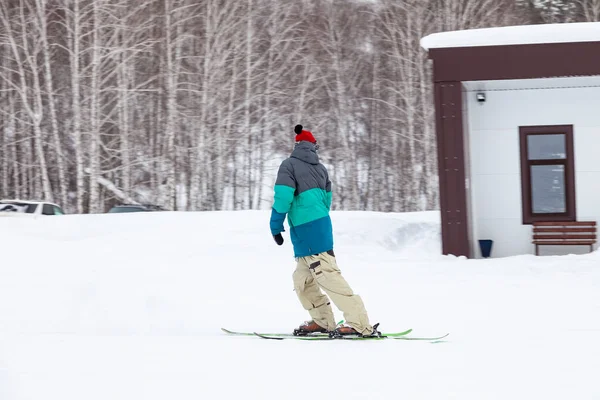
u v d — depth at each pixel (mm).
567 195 20562
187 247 19031
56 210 32438
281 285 13367
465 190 19000
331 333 8148
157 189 51781
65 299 10906
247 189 56188
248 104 47781
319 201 8328
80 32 44438
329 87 57000
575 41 18359
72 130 52656
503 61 18719
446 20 53031
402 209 56062
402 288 12805
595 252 17766
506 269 15461
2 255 16406
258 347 7324
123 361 6512
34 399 5199
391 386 5531
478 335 8266
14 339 7699
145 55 50875
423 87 51406
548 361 6391
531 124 20703
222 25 47344
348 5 60719
